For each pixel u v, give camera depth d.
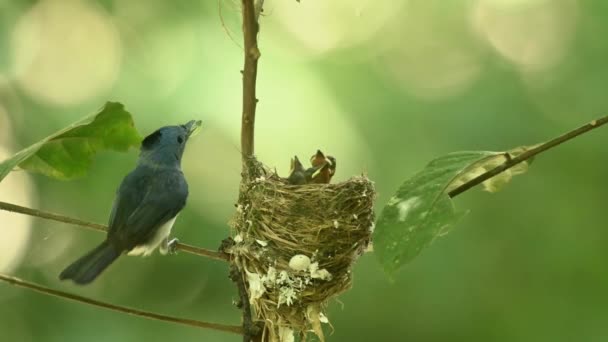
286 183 7.50
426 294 12.93
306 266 6.55
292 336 6.53
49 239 13.22
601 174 13.27
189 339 12.84
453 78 13.48
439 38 13.80
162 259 13.22
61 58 12.64
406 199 4.90
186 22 12.25
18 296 13.16
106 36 12.66
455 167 4.98
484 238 13.27
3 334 12.97
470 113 12.86
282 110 11.85
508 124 12.86
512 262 13.16
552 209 13.24
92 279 7.62
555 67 13.45
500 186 6.23
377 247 4.79
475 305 12.95
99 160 12.17
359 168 11.99
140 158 8.55
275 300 6.51
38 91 12.52
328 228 6.72
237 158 11.92
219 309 13.01
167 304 13.14
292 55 12.67
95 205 12.44
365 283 13.09
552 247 13.16
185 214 11.95
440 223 4.78
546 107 13.23
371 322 13.07
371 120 12.62
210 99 11.71
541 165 13.40
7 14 12.55
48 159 6.54
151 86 12.08
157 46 12.29
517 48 13.71
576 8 13.75
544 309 12.99
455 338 12.95
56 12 12.78
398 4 13.78
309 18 13.25
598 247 13.09
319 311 6.58
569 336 12.90
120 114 6.32
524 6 14.65
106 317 13.07
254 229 6.74
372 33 13.55
